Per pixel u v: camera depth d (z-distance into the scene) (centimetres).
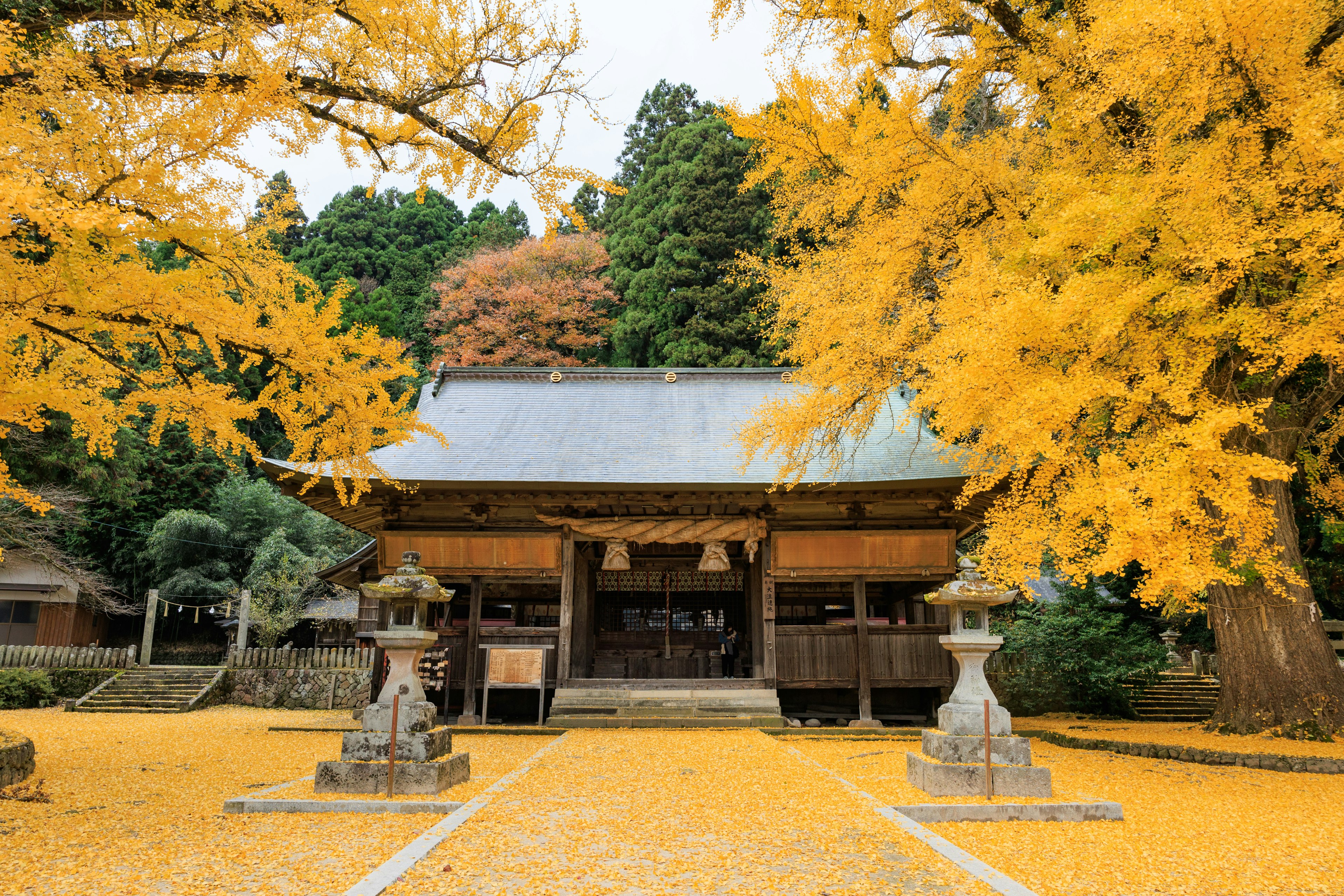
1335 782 724
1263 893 404
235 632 2714
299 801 584
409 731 656
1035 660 1515
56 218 397
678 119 4128
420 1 651
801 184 1030
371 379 756
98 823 542
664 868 431
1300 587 976
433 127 709
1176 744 898
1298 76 677
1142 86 678
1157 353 714
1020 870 441
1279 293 764
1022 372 712
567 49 684
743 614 1728
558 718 1248
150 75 563
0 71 466
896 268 923
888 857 452
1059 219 688
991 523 810
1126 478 633
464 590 1675
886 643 1339
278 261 711
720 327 3003
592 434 1552
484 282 3647
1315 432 1157
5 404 546
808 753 931
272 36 601
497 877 414
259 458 717
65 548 2736
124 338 646
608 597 1730
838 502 1366
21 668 1797
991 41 893
